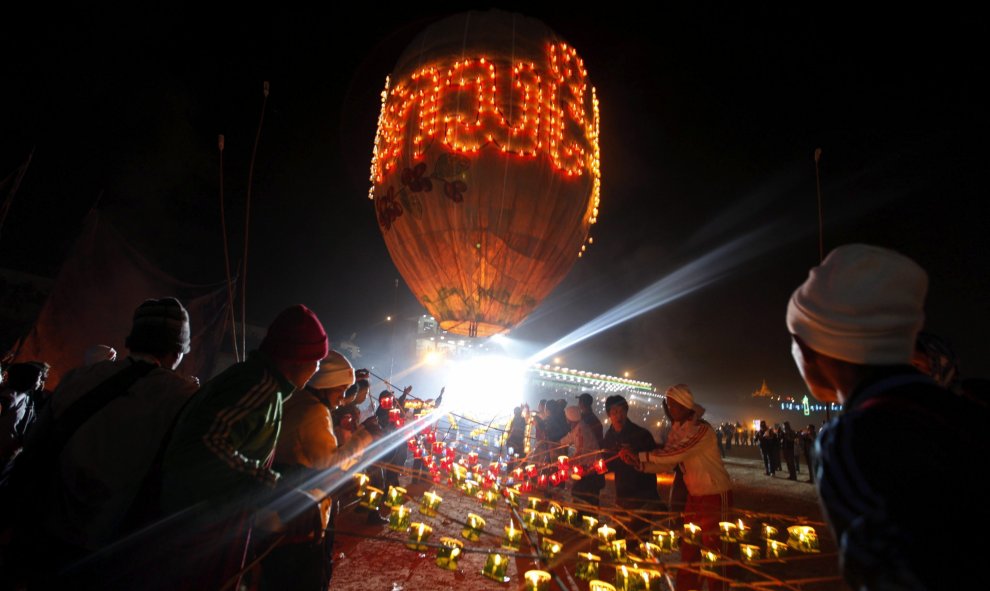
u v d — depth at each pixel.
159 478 2.20
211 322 10.07
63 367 8.46
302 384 2.54
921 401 1.14
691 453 4.67
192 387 2.54
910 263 1.31
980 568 0.91
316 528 2.99
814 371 1.47
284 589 2.91
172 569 2.12
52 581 2.13
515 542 3.51
